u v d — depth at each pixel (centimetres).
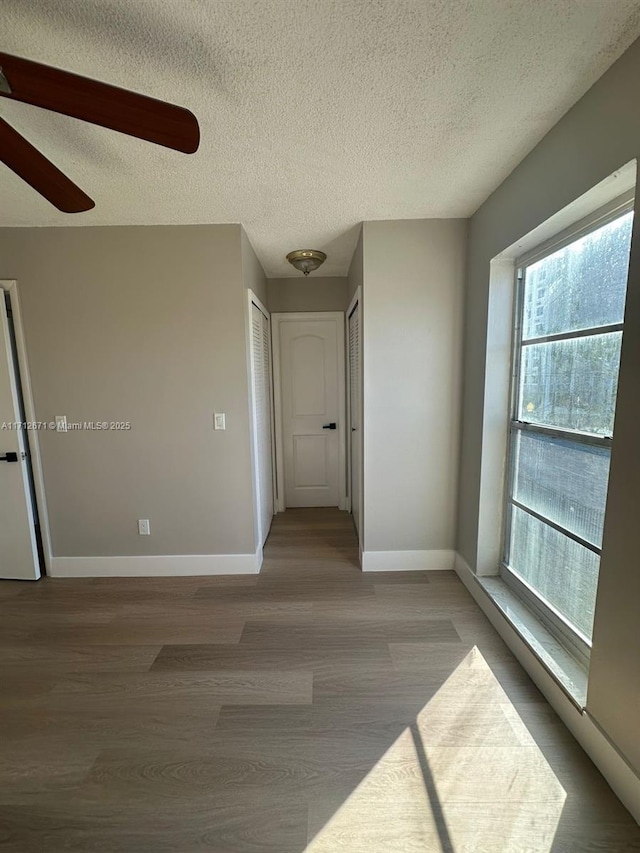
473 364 227
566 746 133
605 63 117
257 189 189
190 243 230
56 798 119
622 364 115
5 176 172
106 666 174
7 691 161
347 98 129
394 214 222
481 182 188
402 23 103
